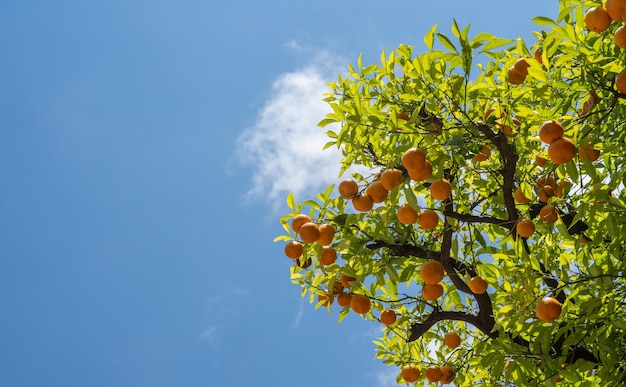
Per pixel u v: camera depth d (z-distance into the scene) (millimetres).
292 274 5859
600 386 4398
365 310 5184
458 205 5684
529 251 5391
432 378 5844
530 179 5500
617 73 4680
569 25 4484
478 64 5973
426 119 5184
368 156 5348
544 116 4801
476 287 5055
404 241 5352
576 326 4523
